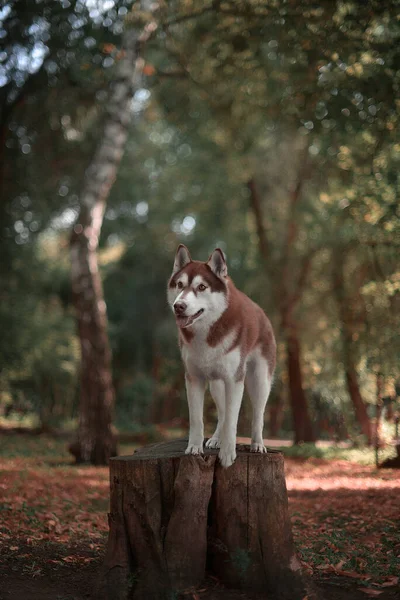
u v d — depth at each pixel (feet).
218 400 20.76
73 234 53.16
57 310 94.79
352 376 66.28
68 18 42.88
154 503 17.72
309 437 74.69
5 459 49.80
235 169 78.07
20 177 70.54
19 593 17.61
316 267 74.28
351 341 62.34
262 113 55.31
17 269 82.53
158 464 17.90
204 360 18.24
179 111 69.97
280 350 75.97
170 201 98.53
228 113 59.62
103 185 53.67
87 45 46.50
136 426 90.58
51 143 66.95
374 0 33.19
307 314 74.18
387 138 40.47
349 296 63.62
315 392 84.48
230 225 90.38
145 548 17.57
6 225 76.69
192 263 18.88
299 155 75.10
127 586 17.08
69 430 83.82
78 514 29.14
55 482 38.04
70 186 75.72
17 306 82.53
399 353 48.47
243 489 17.80
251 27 38.40
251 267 91.81
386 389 50.55
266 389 20.45
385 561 20.74
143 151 97.60
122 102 53.88
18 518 27.02
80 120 62.54
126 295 116.57
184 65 54.60
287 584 17.31
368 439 64.75
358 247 55.72
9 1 41.50
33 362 85.92
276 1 37.19
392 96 34.73
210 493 17.87
